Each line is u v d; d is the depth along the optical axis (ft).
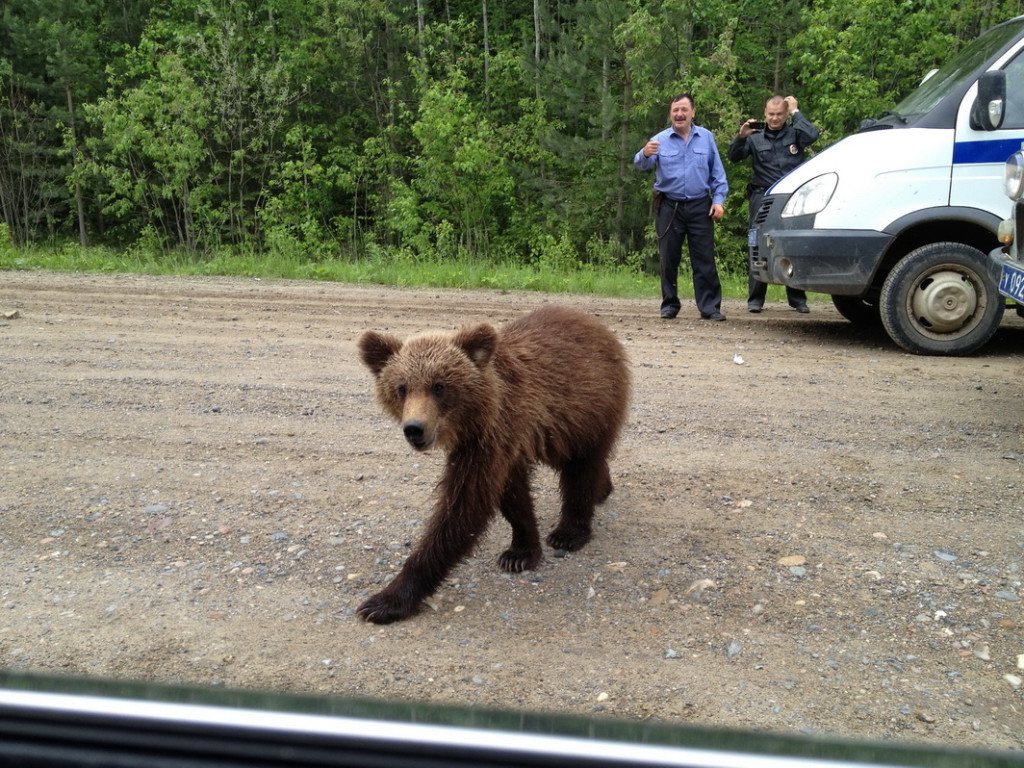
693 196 31.55
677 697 9.48
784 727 8.89
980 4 67.26
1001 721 8.93
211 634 10.83
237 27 95.86
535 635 10.97
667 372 23.58
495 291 41.16
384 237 97.35
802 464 16.61
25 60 101.50
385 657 10.40
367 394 21.35
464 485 11.76
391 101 95.96
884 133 26.23
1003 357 25.68
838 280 26.50
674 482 15.96
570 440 13.38
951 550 12.82
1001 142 24.73
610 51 76.59
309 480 15.96
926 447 17.37
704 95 70.95
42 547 13.14
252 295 36.88
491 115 96.22
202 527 13.92
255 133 95.50
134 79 104.78
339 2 92.58
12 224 109.50
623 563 12.94
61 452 17.04
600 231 82.17
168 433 18.29
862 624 10.88
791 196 27.96
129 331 28.27
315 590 12.06
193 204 91.20
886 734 8.75
